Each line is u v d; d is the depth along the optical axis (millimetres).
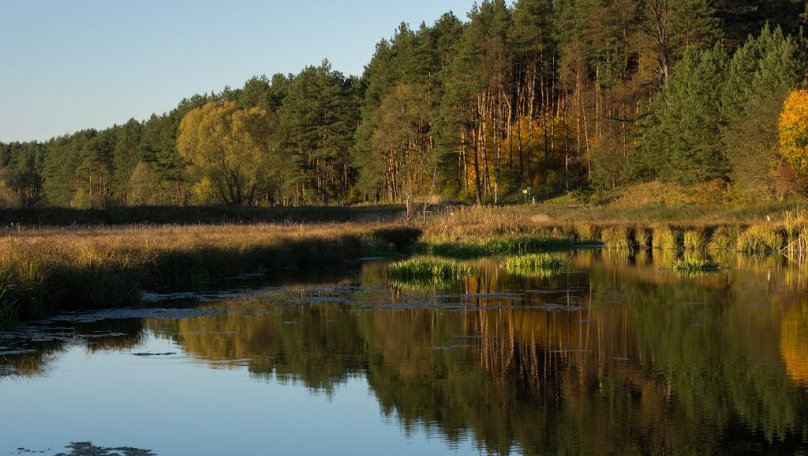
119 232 38281
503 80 80750
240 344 16734
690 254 39844
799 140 52188
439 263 31500
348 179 104812
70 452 9852
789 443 10422
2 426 11008
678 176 62656
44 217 52344
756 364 14852
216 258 29906
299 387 13328
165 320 19531
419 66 87438
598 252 41750
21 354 15453
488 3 94312
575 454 10055
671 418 11547
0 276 18547
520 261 32531
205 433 10805
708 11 70000
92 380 13609
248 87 130750
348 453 10062
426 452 10133
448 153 79500
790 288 25703
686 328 18531
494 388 13289
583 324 19109
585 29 79938
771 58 57125
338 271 32562
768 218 43719
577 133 84062
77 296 21531
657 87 75688
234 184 76312
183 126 83688
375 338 17438
